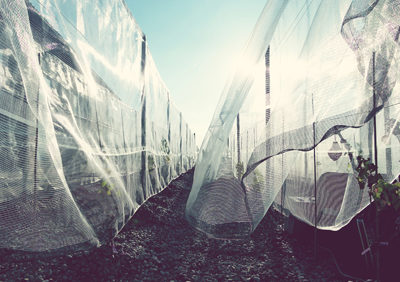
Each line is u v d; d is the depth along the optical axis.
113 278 2.22
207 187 2.40
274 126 2.21
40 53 1.89
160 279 2.35
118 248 2.72
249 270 2.54
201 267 2.66
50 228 1.68
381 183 1.88
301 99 2.20
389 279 1.96
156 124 6.08
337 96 2.05
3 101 1.46
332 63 2.12
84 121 2.43
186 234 3.80
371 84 1.86
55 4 2.07
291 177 2.96
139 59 4.21
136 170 4.14
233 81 2.39
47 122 1.72
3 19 1.46
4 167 1.46
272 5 2.29
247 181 2.30
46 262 2.15
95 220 2.41
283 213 3.48
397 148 2.15
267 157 2.16
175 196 6.71
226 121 2.38
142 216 4.18
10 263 1.99
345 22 1.94
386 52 1.83
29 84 1.59
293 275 2.34
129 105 3.73
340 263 2.45
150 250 2.98
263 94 2.49
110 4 3.02
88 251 2.47
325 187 2.57
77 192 2.22
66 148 2.10
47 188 1.67
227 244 3.30
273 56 2.51
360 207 2.23
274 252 2.94
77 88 2.33
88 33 2.55
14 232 1.50
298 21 2.51
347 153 2.36
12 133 1.49
